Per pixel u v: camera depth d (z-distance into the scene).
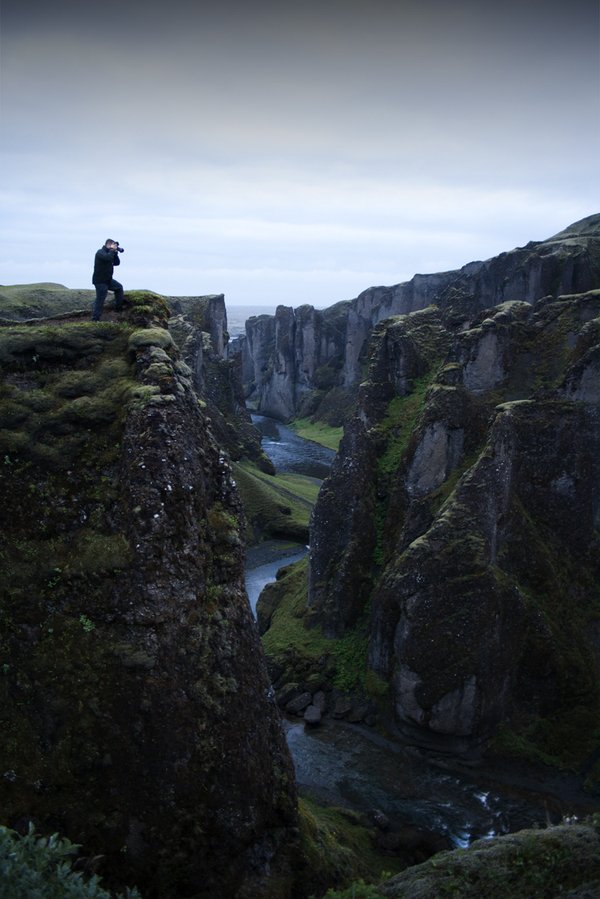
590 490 46.53
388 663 44.84
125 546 22.72
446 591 41.44
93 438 24.45
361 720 45.53
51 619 22.67
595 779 39.31
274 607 59.31
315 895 24.47
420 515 48.06
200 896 22.33
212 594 24.36
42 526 23.56
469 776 40.44
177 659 22.61
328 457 151.75
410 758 42.12
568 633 43.84
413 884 21.30
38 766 21.56
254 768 23.81
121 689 22.12
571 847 21.28
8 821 20.84
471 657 40.50
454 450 48.78
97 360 26.30
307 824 27.42
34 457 24.12
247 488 96.94
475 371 50.84
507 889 20.09
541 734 41.75
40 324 28.59
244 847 23.30
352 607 50.56
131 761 21.94
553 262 137.50
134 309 27.98
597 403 46.22
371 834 34.50
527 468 46.19
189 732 22.44
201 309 166.75
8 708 22.03
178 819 22.08
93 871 19.98
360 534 51.72
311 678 48.44
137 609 22.33
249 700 24.38
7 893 12.65
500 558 43.66
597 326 47.81
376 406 58.62
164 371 24.83
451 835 35.69
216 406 123.56
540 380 50.38
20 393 25.16
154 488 22.91
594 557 46.50
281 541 90.25
